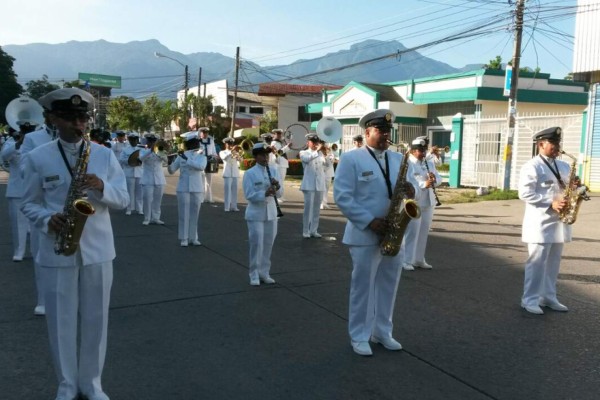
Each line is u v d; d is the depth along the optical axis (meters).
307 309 6.37
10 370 4.63
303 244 10.39
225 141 15.38
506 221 13.16
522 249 9.89
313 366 4.78
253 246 7.34
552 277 6.40
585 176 17.44
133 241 10.45
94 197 3.87
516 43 17.23
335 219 13.79
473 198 17.47
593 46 17.12
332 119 12.34
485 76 22.20
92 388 4.02
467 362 4.88
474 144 20.47
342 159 5.13
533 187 6.18
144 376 4.55
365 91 26.80
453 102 23.89
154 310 6.27
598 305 6.59
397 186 4.94
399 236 4.86
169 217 13.58
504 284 7.49
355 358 4.95
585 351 5.14
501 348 5.20
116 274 7.88
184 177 9.98
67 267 3.81
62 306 3.85
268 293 7.02
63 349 3.89
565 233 6.30
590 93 17.17
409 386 4.41
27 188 3.84
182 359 4.90
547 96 22.84
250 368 4.73
